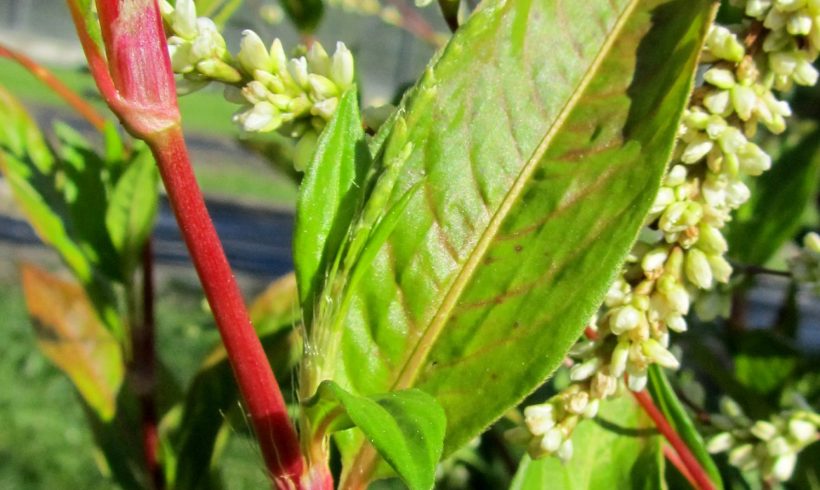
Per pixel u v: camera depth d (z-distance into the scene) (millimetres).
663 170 88
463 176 95
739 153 94
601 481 115
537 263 91
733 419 130
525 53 97
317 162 86
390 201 94
